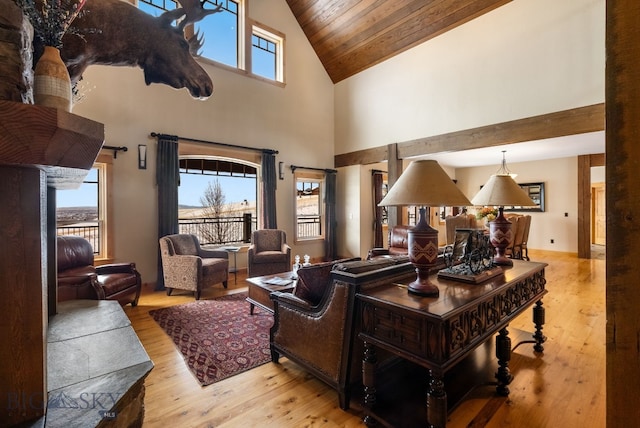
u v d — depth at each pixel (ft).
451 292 5.53
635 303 1.78
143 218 14.90
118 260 14.17
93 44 6.26
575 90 13.06
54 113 3.20
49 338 6.07
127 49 6.84
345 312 6.07
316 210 23.29
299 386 6.98
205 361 8.04
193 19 7.75
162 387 6.90
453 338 4.62
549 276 16.75
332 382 6.35
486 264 7.24
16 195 3.56
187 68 7.82
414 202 5.24
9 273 3.56
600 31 12.50
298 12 20.92
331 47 21.61
